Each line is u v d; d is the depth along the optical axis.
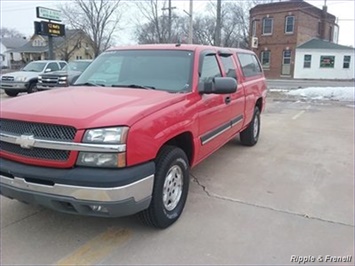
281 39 35.81
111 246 3.12
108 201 2.71
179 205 3.62
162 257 2.96
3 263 2.84
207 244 3.16
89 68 4.63
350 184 4.69
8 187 2.96
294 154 6.18
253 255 3.00
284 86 24.75
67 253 3.00
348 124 9.23
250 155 6.08
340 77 35.59
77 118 2.79
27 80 14.84
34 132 2.86
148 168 2.95
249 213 3.77
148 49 4.47
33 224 3.47
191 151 3.87
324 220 3.63
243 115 5.74
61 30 24.67
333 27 42.94
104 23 46.41
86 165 2.73
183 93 3.73
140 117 2.93
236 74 5.48
